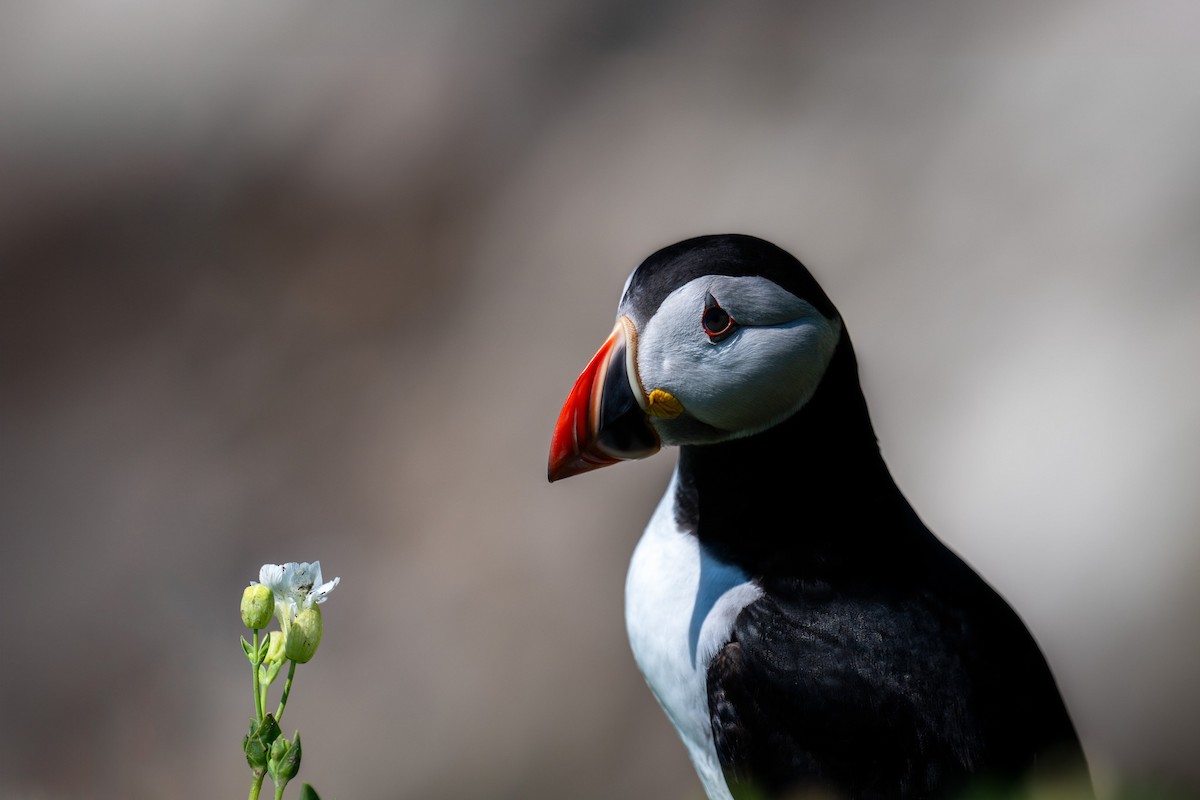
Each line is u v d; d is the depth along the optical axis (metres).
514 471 14.74
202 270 17.34
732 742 5.98
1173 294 13.48
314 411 15.94
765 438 5.93
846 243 14.76
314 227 17.42
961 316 14.05
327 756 13.45
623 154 16.47
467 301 16.23
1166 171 14.07
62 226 17.91
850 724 5.84
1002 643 6.06
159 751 14.02
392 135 17.73
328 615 14.15
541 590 13.95
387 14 18.64
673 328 5.75
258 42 18.73
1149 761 12.43
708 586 6.20
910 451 13.64
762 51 16.66
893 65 15.89
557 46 17.83
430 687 13.68
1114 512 12.82
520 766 13.33
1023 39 15.54
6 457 16.08
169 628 14.57
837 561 6.07
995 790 5.20
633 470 14.24
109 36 19.11
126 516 15.41
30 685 14.45
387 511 14.89
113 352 16.86
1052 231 14.16
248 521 15.15
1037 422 13.30
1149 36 15.03
